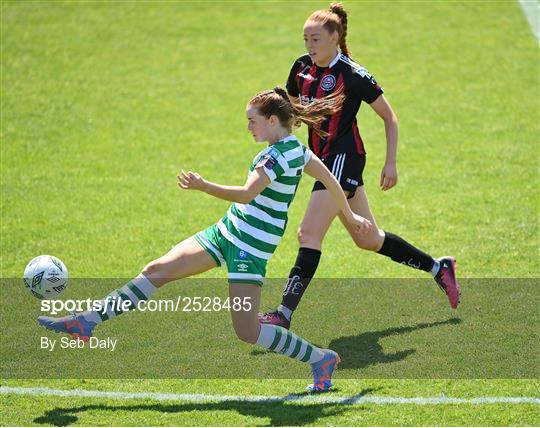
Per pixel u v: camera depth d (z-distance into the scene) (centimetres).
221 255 1967
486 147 4022
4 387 2027
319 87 2341
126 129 4297
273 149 1898
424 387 2002
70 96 4694
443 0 6078
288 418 1841
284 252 3023
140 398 1964
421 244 3028
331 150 2316
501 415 1845
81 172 3775
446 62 5122
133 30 5650
